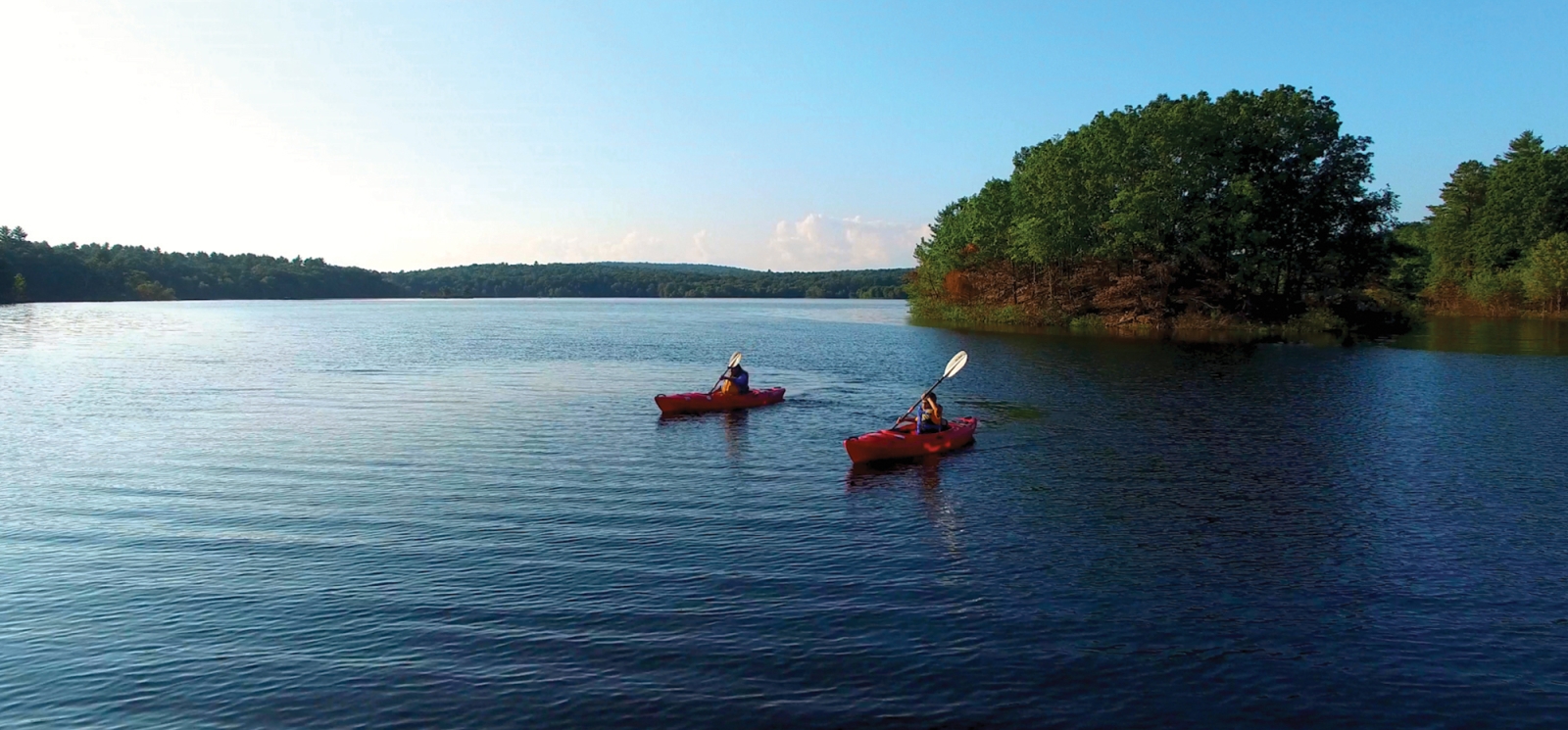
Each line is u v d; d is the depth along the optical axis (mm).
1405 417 22734
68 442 19641
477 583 10773
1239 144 56031
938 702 8016
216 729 7691
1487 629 9594
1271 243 57188
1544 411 23656
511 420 22625
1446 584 10914
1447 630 9570
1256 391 27984
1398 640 9320
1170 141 55344
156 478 16172
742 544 12305
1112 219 55812
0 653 9086
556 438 20172
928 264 88625
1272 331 54312
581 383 31016
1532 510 14125
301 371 34688
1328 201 55688
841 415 23625
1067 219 60594
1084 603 10266
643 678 8430
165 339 52875
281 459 17859
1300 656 8961
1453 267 82938
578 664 8695
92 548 12195
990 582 10891
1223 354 41062
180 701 8141
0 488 15461
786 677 8438
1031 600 10336
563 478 16188
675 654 8906
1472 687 8328
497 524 13211
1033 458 18109
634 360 40531
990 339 52531
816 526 13195
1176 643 9227
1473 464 17312
